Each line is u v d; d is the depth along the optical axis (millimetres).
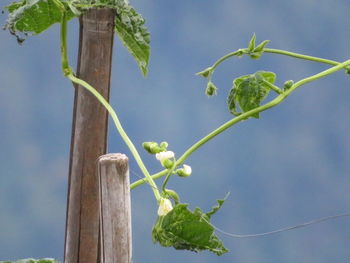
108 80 1348
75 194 1345
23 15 1344
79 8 1341
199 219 1247
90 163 1340
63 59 1348
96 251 1344
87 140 1340
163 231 1252
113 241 1232
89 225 1342
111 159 1228
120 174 1229
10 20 1348
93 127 1339
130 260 1237
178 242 1252
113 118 1309
